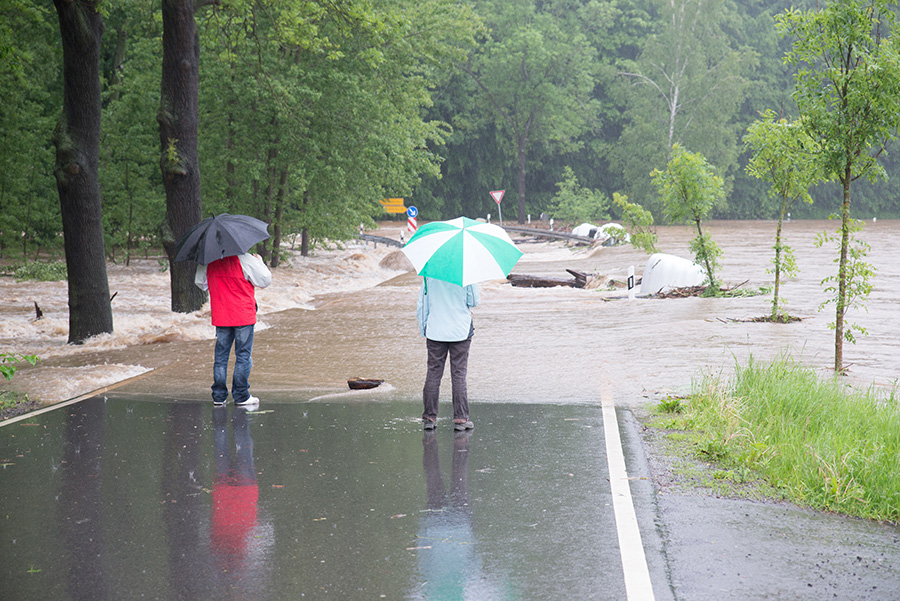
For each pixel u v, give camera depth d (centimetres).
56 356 1263
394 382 980
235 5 2170
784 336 1212
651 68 6706
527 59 6812
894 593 379
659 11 6706
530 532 462
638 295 2061
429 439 688
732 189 6869
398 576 405
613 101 7694
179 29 1700
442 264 666
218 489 556
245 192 2794
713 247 1912
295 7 2147
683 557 421
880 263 2609
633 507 499
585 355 1112
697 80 6384
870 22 921
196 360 1182
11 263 3125
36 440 699
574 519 480
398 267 3359
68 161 1385
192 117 1741
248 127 2695
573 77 7181
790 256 1391
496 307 1828
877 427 647
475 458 623
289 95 2492
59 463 625
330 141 2744
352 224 3050
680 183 1900
